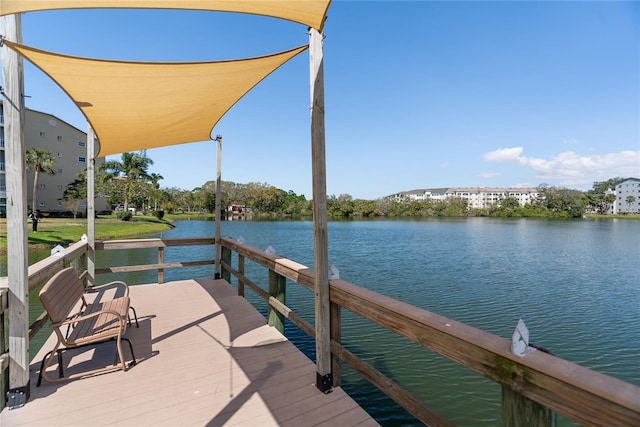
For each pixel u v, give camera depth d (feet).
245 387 6.45
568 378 2.69
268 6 4.86
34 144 96.78
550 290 33.99
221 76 7.49
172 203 179.63
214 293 13.25
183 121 10.86
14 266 5.80
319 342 6.32
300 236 82.07
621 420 2.35
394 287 34.22
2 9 4.15
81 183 103.09
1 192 74.90
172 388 6.42
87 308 8.60
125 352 8.04
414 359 17.25
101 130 10.64
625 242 78.28
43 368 6.49
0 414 5.58
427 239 82.69
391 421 12.15
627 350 20.57
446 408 13.38
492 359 3.43
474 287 34.58
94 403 5.91
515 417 3.22
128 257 47.52
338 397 6.11
